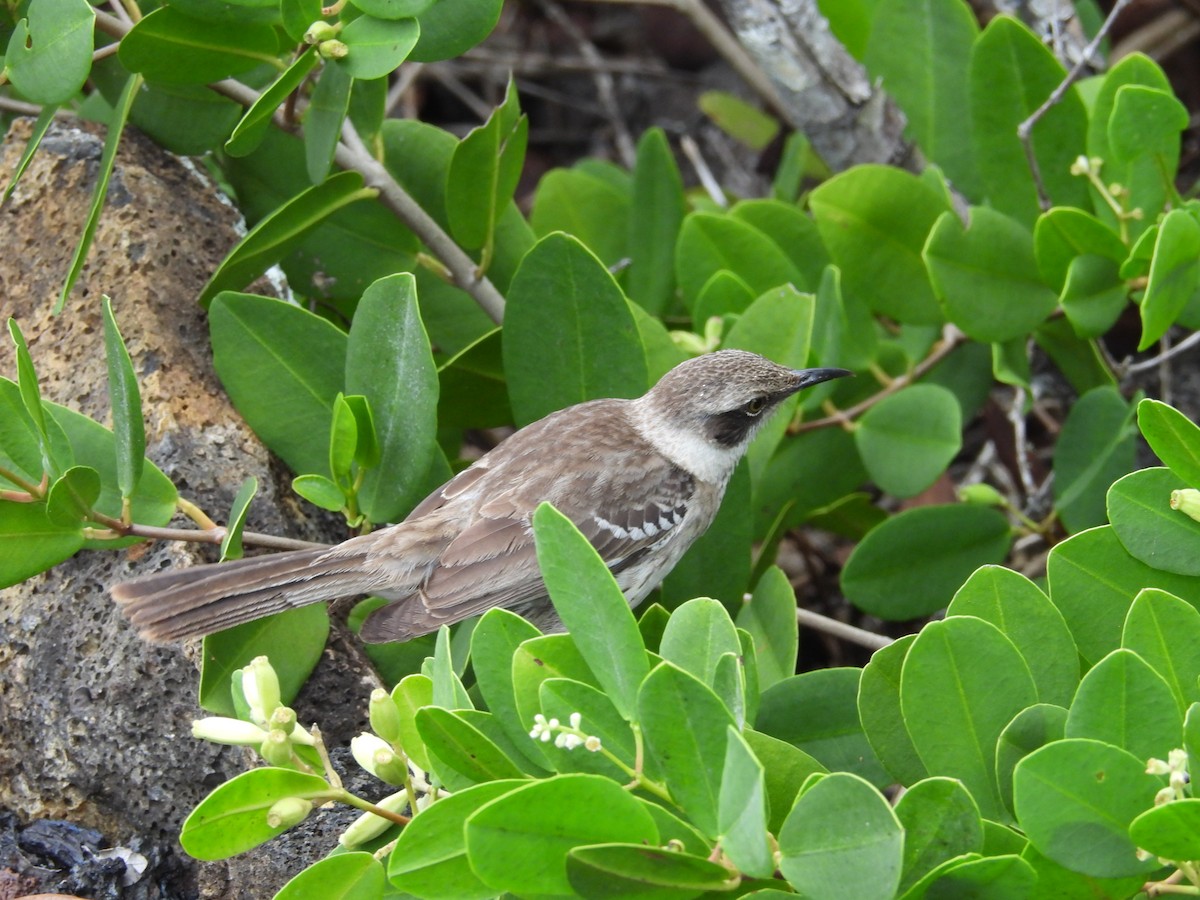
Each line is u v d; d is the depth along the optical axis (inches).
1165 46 577.6
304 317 360.2
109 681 327.6
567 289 368.5
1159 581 281.9
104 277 389.1
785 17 493.4
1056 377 532.1
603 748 226.5
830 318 428.5
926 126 471.8
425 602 344.2
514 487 374.6
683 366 400.8
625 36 721.0
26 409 313.0
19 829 329.4
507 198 407.2
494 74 703.1
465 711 247.9
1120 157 380.5
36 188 410.0
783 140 615.8
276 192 421.7
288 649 334.6
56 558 313.6
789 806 248.5
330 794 244.4
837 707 301.7
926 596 414.3
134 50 350.6
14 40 335.6
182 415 369.4
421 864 220.2
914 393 425.1
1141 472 281.3
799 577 526.0
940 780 209.9
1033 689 240.5
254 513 363.9
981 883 207.9
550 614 379.2
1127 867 209.6
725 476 405.7
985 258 406.0
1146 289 355.6
